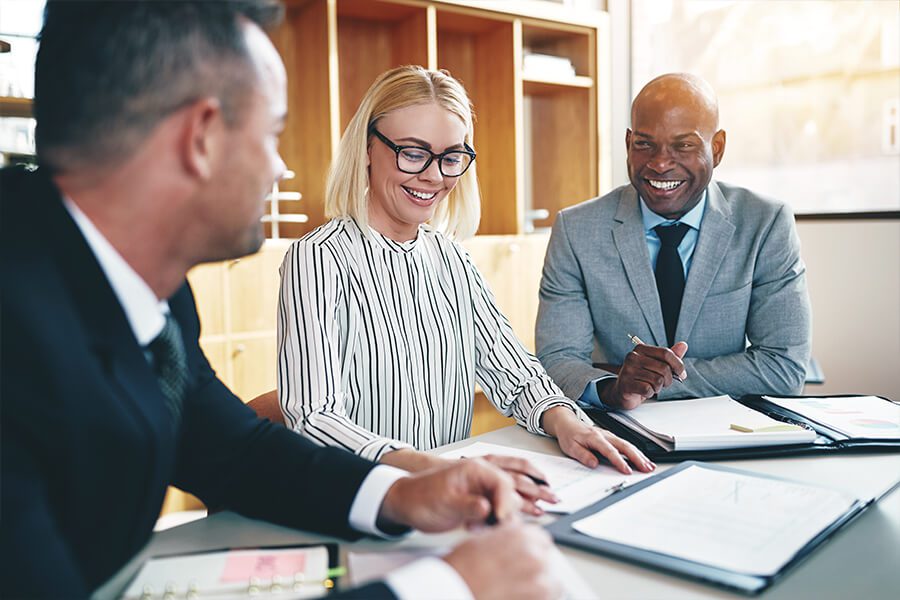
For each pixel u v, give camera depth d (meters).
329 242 1.40
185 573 0.74
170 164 0.65
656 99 1.72
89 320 0.65
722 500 0.92
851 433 1.22
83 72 0.62
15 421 0.58
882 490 1.00
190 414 0.91
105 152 0.64
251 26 0.70
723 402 1.43
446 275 1.54
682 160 1.72
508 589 0.60
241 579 0.72
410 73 1.43
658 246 1.90
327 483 0.86
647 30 3.68
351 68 3.43
